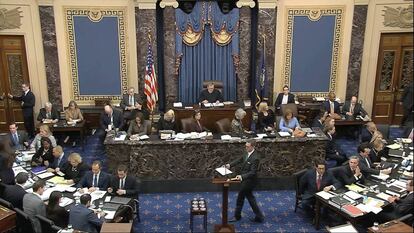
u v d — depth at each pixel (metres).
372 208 5.82
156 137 7.84
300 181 6.92
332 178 6.58
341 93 10.91
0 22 9.91
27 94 10.09
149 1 9.97
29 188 6.46
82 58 10.43
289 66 10.79
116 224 5.01
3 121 10.56
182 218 6.96
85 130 10.12
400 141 8.25
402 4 10.29
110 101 10.67
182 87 10.73
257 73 10.69
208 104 9.89
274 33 10.46
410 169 7.00
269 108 9.98
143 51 10.37
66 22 10.15
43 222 5.33
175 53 10.45
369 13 10.38
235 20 10.32
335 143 8.45
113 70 10.58
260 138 7.71
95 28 10.27
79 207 5.52
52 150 7.41
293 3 10.35
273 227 6.70
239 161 6.69
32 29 10.05
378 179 6.74
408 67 10.84
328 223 6.72
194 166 7.73
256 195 7.71
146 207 7.29
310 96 10.91
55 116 9.80
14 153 7.15
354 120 9.79
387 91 10.97
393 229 5.10
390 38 10.62
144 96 10.62
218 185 7.84
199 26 10.34
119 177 6.47
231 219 6.93
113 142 7.62
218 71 10.70
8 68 10.27
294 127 8.59
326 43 10.65
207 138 7.69
